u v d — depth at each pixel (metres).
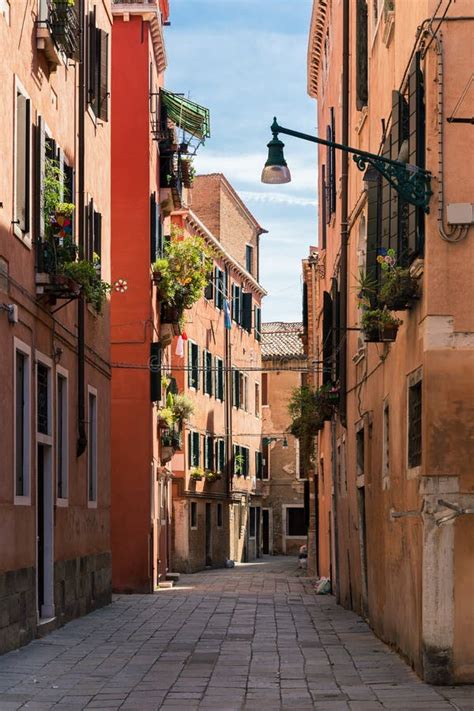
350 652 18.59
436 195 15.59
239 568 59.56
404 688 14.80
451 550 15.29
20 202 19.16
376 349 21.77
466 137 15.59
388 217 18.25
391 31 19.72
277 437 76.38
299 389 41.31
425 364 15.52
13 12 18.61
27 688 14.64
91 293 21.78
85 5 25.64
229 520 64.50
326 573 37.91
